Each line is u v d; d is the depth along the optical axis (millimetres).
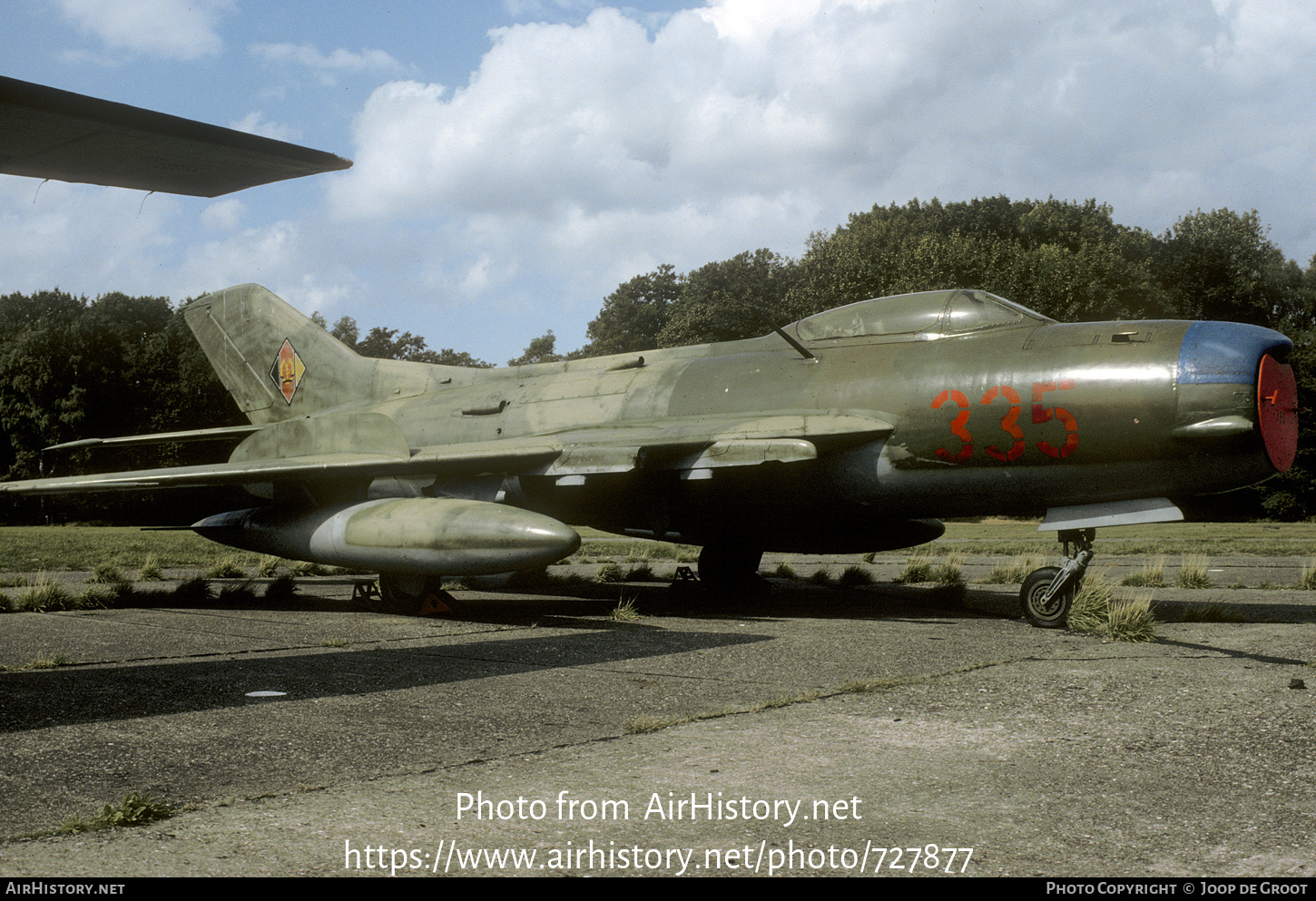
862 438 10641
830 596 13203
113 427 56375
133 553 22469
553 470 11133
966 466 10172
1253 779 4254
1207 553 22297
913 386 10453
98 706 5688
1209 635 8750
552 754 4652
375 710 5590
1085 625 9125
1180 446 9055
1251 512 50719
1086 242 50844
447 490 12172
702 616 10797
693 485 11734
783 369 11656
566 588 14656
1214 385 8883
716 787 4141
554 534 9633
